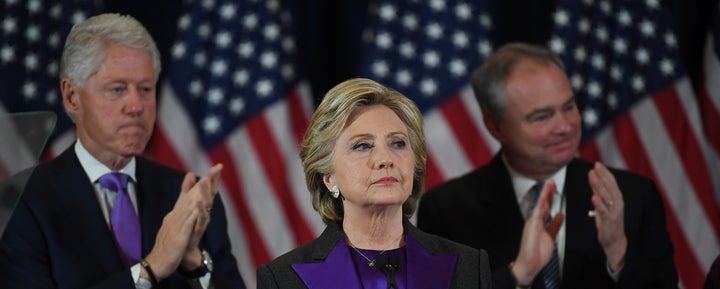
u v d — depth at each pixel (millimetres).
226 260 15812
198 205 14203
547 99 16656
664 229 17219
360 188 11617
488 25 22531
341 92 11875
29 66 21344
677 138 22125
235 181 21500
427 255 11938
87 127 15133
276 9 22344
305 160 12172
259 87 21797
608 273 16109
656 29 22578
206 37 22062
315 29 23297
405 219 12398
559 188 17266
